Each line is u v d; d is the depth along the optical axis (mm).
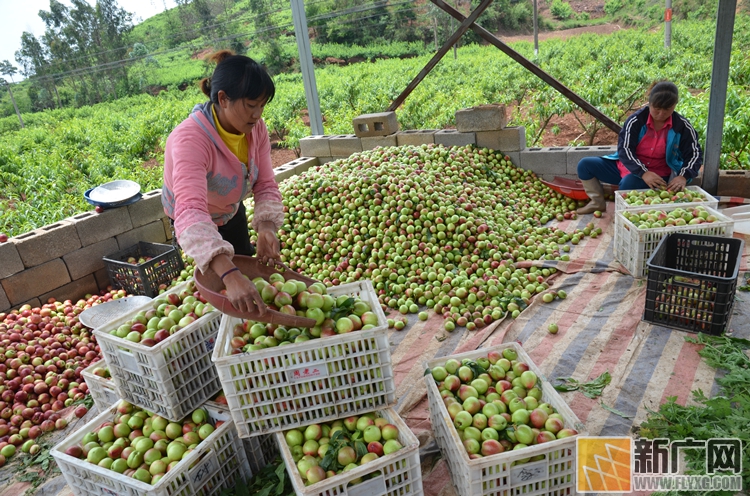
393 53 43344
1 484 3318
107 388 3219
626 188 5555
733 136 7113
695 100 8641
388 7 48562
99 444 2785
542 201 6703
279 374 2441
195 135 2543
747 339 3570
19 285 5312
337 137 8422
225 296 2262
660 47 22453
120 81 47625
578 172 6273
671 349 3617
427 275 4898
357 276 5203
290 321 2307
